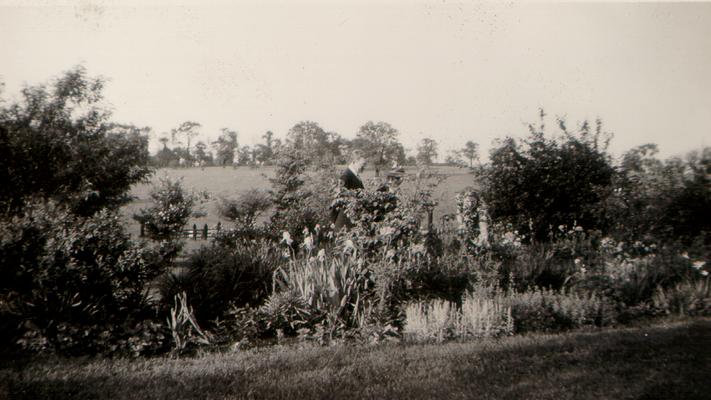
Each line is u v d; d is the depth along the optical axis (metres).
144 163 12.59
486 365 5.07
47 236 5.96
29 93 10.73
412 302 6.95
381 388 4.41
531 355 5.45
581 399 4.24
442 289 7.43
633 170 12.59
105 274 5.99
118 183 11.63
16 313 5.58
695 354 5.50
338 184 7.98
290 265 7.45
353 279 6.89
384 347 5.81
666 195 10.04
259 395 4.20
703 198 9.80
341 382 4.54
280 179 16.88
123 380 4.56
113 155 11.48
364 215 7.37
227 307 6.77
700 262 8.80
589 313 7.29
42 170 9.93
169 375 4.71
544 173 12.81
